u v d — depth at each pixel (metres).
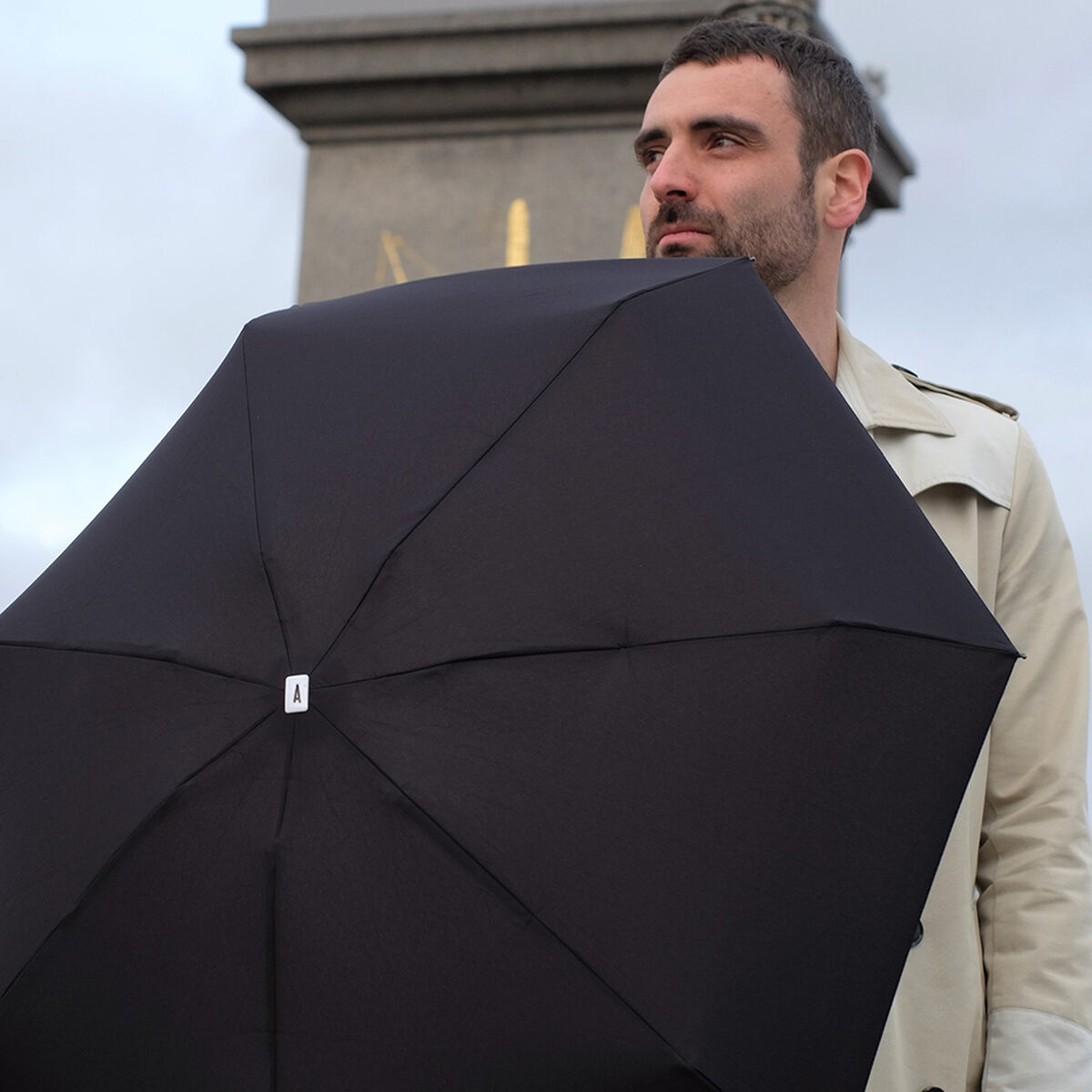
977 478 2.39
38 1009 1.86
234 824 1.78
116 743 1.88
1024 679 2.37
